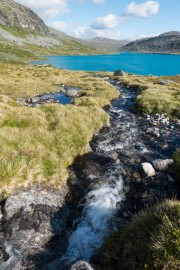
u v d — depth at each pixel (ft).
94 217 35.27
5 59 441.27
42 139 50.08
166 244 20.77
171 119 87.92
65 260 27.94
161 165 47.85
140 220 26.50
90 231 32.68
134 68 449.89
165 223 22.56
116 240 26.96
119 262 23.98
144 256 21.85
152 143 65.00
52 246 29.50
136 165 50.75
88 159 52.60
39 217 31.53
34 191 37.14
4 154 40.52
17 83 155.53
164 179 44.78
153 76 231.71
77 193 41.32
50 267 26.78
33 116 59.47
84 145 55.93
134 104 105.60
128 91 150.92
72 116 65.16
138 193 41.47
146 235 23.84
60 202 37.22
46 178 41.73
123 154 56.59
